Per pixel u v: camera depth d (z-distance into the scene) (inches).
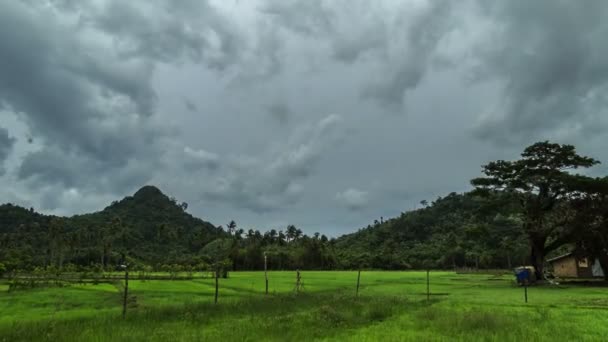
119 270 3646.7
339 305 968.3
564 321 782.5
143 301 1322.6
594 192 2080.5
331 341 592.4
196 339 585.9
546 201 2214.6
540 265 2225.6
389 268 5255.9
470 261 4921.3
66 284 2031.3
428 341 588.4
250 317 805.2
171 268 3090.6
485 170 2256.4
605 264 2180.1
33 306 1227.2
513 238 4475.9
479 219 2420.0
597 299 1316.4
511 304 1134.4
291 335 617.0
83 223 6560.0
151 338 596.7
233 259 5201.8
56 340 584.1
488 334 629.9
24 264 3619.6
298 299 1091.9
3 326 732.0
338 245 7042.3
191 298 1416.1
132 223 7268.7
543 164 2137.1
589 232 2065.7
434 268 5123.0
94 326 684.1
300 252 5383.9
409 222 6904.5
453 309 966.4
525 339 595.2
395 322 771.4
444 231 6304.1
